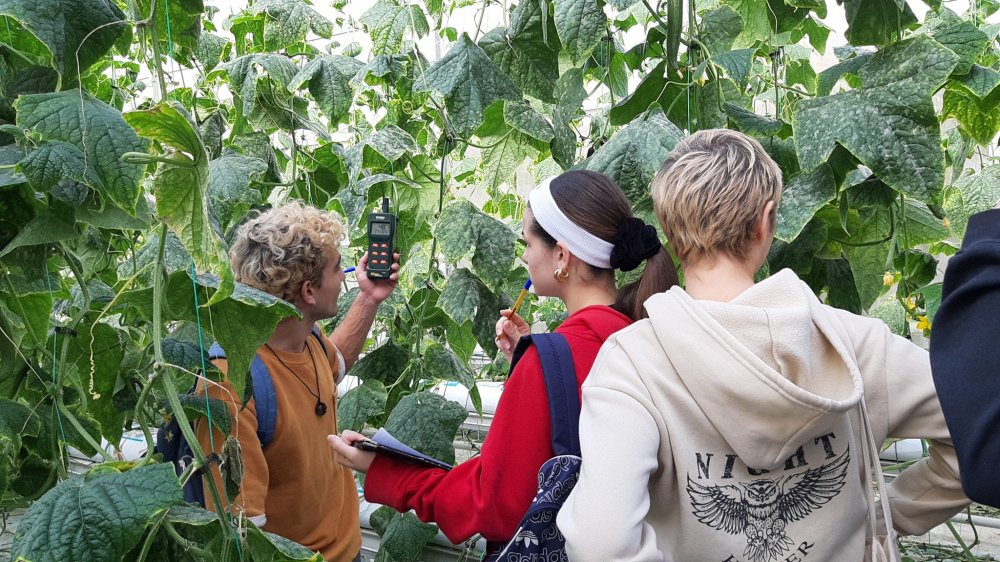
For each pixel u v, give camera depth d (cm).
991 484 81
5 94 118
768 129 165
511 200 312
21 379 140
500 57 179
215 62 255
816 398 90
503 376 308
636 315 133
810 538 99
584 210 134
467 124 170
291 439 162
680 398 98
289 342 173
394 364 228
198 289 116
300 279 166
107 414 139
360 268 200
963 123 166
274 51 226
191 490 143
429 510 133
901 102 143
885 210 180
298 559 112
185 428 108
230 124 277
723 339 95
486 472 123
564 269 139
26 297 142
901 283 191
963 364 86
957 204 221
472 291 199
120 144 101
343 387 293
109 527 96
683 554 100
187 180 102
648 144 153
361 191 198
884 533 120
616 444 96
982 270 88
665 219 111
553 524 113
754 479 99
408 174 234
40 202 122
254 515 146
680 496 99
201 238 102
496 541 126
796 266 179
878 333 108
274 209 174
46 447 136
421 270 293
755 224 106
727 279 107
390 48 204
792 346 94
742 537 99
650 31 186
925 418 106
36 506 99
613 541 91
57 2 103
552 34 175
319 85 217
